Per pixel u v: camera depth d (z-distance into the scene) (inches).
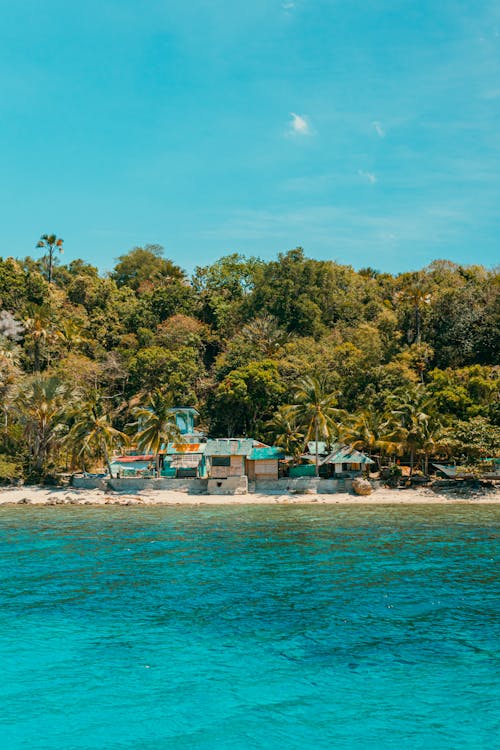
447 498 2901.1
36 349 4001.0
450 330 4254.4
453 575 1521.9
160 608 1288.1
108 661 1029.2
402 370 3801.7
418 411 3083.2
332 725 836.6
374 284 5270.7
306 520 2357.3
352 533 2078.0
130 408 3949.3
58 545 1898.4
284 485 3058.6
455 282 4773.6
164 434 3075.8
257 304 4776.1
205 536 2039.9
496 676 979.9
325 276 4913.9
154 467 3344.0
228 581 1483.8
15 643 1103.0
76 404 3297.2
